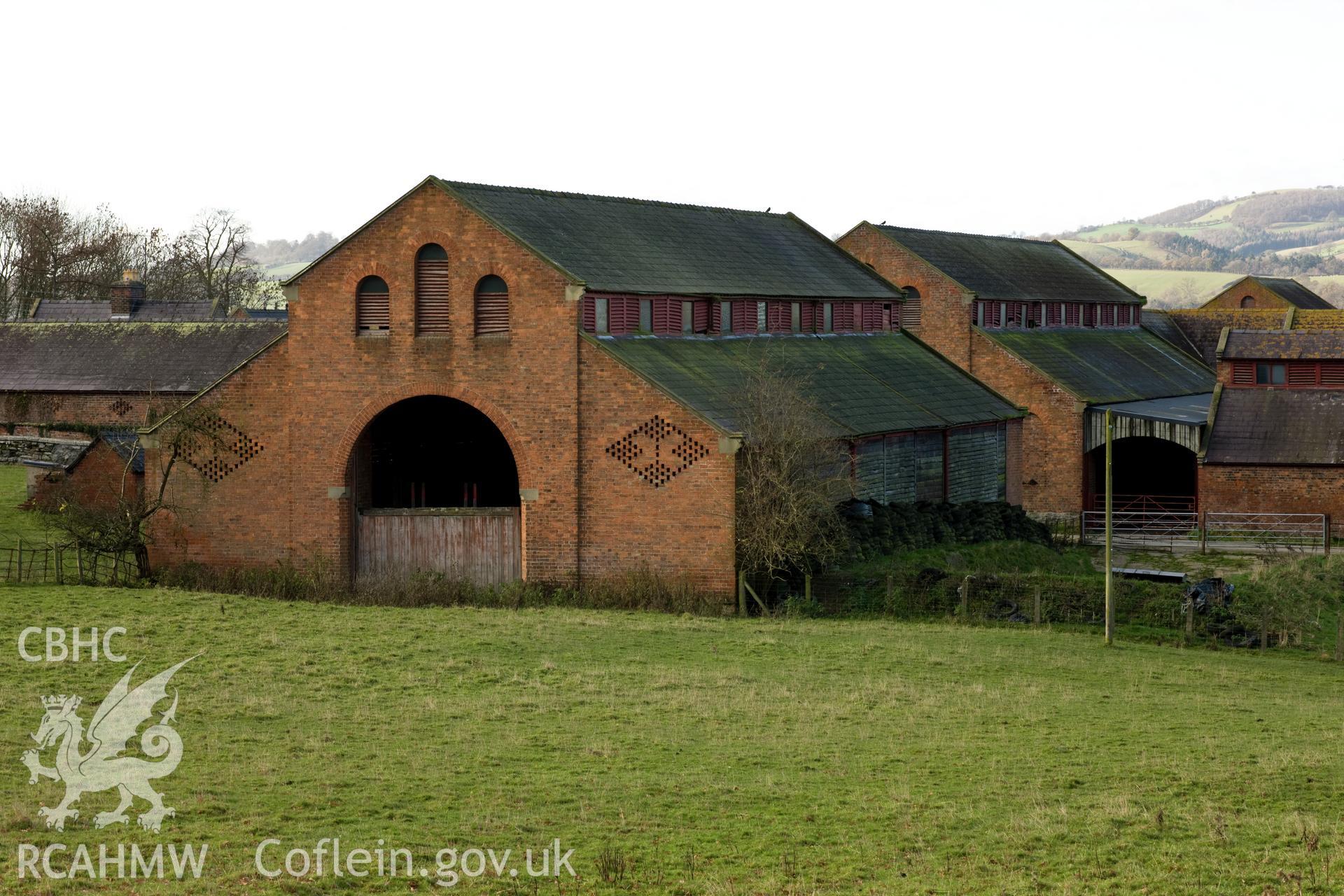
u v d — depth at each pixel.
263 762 26.11
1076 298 82.31
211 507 47.28
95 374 79.12
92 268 122.56
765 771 26.41
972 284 73.12
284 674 33.19
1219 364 64.25
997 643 38.97
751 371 48.53
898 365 60.25
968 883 21.02
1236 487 59.25
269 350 46.66
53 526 50.00
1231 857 22.00
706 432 42.94
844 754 27.62
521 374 44.62
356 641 36.66
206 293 127.50
